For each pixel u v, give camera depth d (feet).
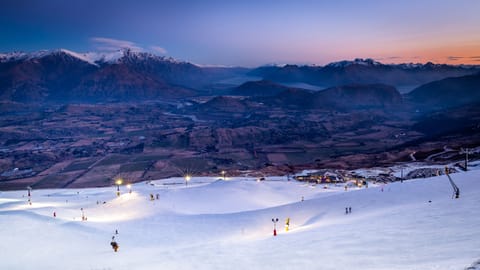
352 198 223.30
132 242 176.45
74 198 372.99
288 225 181.47
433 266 51.34
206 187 383.45
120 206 288.10
